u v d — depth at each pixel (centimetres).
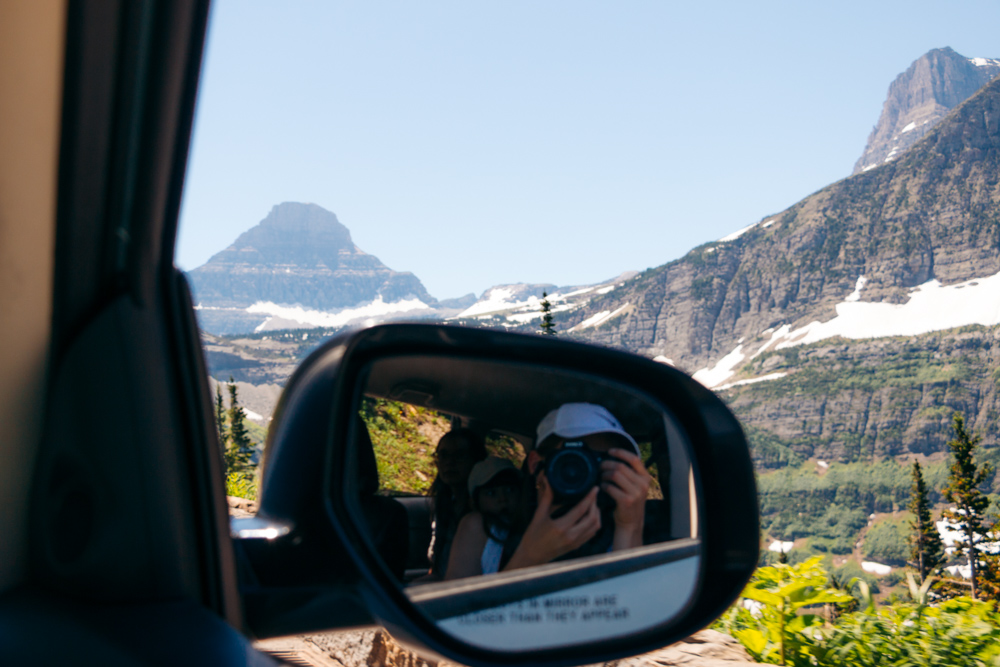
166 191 108
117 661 87
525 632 138
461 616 136
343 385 137
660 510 153
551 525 145
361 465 146
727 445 157
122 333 101
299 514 129
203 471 114
